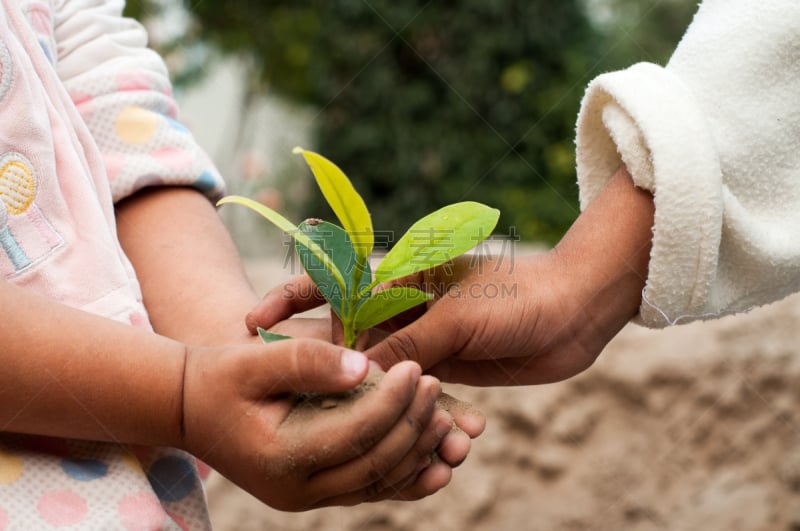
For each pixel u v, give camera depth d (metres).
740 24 0.64
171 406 0.54
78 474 0.55
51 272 0.57
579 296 0.64
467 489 1.12
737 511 1.09
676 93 0.63
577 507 1.11
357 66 2.83
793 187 0.64
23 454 0.55
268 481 0.55
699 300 0.63
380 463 0.55
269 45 3.05
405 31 2.80
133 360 0.54
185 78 2.86
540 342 0.64
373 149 2.82
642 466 1.12
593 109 0.67
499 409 1.15
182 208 0.68
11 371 0.52
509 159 2.76
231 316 0.65
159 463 0.59
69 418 0.53
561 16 2.77
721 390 1.13
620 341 1.16
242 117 3.09
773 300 0.66
